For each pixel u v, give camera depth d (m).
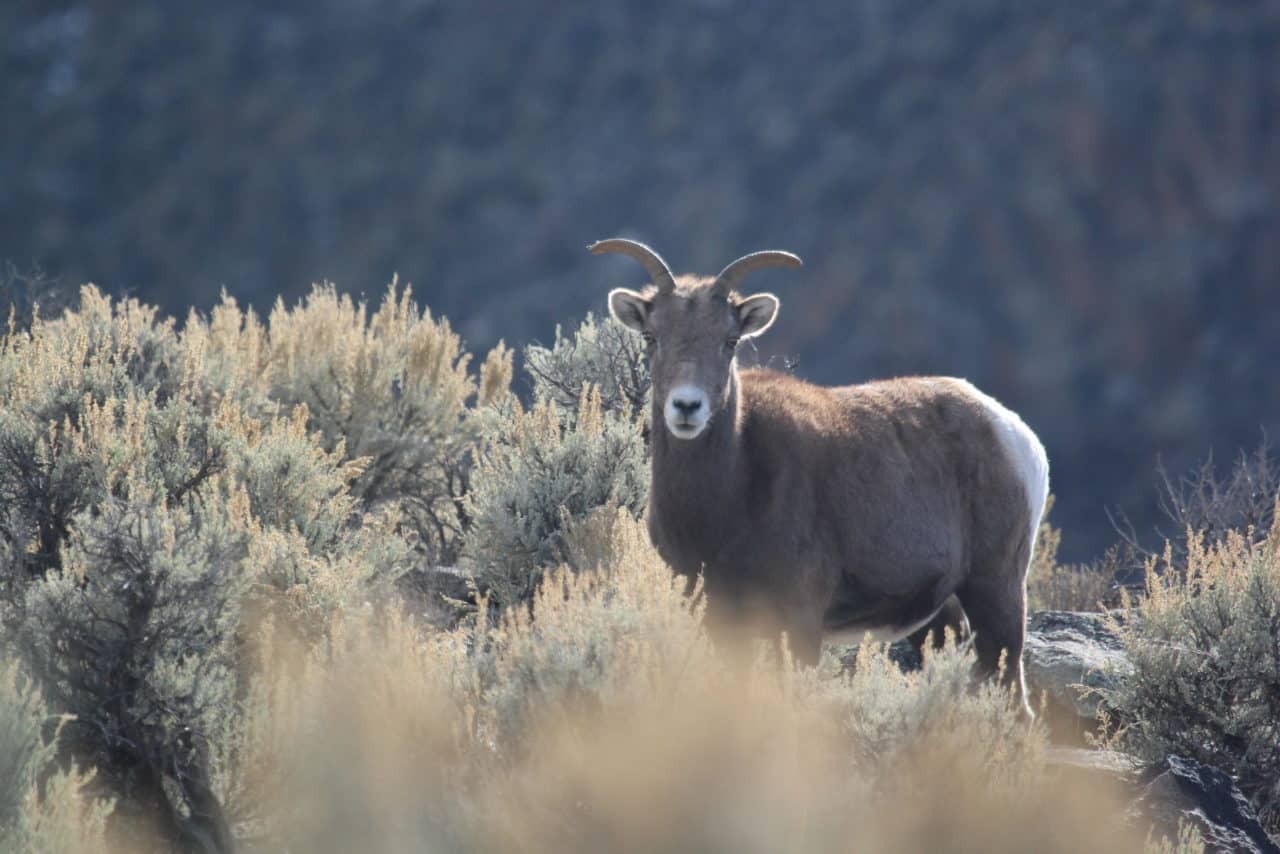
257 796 21.61
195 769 22.25
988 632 30.39
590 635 21.81
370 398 36.03
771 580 26.72
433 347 37.50
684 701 20.69
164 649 22.94
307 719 21.48
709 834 20.22
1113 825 23.39
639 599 23.03
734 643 26.66
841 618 28.69
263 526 27.48
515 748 21.17
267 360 36.50
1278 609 26.86
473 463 37.12
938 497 29.38
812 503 27.28
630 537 26.70
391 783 20.75
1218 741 26.94
